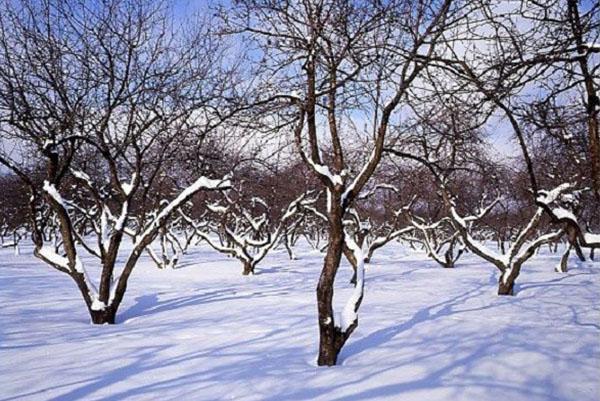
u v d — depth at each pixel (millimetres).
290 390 4684
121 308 9703
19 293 11570
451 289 12141
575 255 23516
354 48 5875
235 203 17016
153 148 10789
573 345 6270
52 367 5438
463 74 5277
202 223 25922
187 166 10297
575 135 6688
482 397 4480
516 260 10992
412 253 27219
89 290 8312
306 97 6238
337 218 5719
